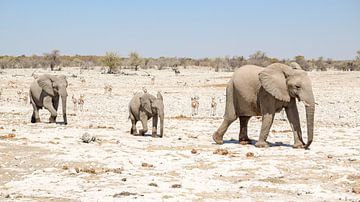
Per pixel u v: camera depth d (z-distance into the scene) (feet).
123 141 67.00
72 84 214.90
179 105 140.26
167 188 41.14
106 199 37.01
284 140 72.18
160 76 266.16
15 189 40.57
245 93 64.54
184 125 93.20
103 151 58.59
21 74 263.70
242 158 55.57
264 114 63.67
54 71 299.58
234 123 97.86
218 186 42.29
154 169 49.55
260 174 47.57
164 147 63.31
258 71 64.90
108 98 162.30
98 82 225.56
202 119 106.73
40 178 44.34
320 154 58.34
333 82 211.00
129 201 36.35
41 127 82.38
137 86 209.36
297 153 58.95
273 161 53.31
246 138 68.28
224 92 180.04
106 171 47.75
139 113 73.56
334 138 73.41
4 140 64.49
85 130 79.05
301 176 46.78
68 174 46.47
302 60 337.52
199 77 256.73
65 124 88.58
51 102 90.12
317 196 39.27
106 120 101.96
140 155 56.65
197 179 44.91
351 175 46.62
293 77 61.41
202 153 58.49
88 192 39.32
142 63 353.10
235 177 46.24
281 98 61.87
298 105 129.39
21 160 52.13
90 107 136.67
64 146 61.11
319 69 328.29
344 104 133.90
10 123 90.17
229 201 37.22
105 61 287.28
